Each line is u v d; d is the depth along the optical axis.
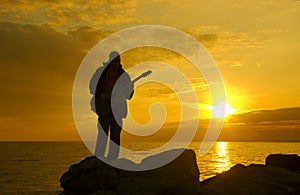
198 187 10.63
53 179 62.31
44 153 173.12
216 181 12.98
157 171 10.58
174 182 10.18
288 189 11.70
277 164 15.52
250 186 12.13
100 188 10.35
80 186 10.74
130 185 10.11
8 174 70.25
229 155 153.50
